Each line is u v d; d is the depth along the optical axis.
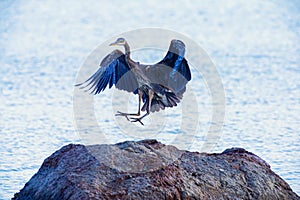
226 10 42.88
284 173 14.99
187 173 11.09
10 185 14.24
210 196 10.91
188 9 42.78
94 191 10.44
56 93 23.12
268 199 11.23
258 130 18.61
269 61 28.36
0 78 25.34
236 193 11.09
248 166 11.57
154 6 44.00
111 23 38.22
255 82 24.58
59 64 27.86
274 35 34.84
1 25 37.84
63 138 17.86
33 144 17.30
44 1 46.22
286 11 42.69
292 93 23.05
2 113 20.38
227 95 22.55
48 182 11.08
